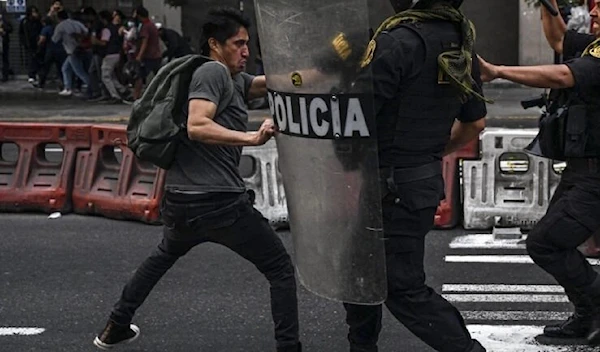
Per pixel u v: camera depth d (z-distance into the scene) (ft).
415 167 13.69
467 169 28.43
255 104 17.98
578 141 16.35
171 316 20.68
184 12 71.56
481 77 14.33
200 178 16.06
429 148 13.76
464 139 14.64
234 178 16.24
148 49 62.18
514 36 73.36
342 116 12.82
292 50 12.96
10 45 80.07
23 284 23.32
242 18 16.42
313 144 13.14
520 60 70.44
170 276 23.71
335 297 13.55
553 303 21.47
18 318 20.68
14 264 25.18
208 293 22.33
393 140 13.51
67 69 68.23
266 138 15.10
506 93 67.67
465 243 26.86
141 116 16.26
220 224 16.14
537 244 16.92
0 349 18.78
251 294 22.24
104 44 65.57
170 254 17.21
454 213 28.53
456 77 13.33
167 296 22.09
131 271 24.40
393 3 13.96
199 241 16.79
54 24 70.13
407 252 13.85
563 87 15.17
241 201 16.17
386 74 13.08
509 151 28.12
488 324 19.99
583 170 16.67
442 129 13.80
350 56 12.60
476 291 22.43
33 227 29.45
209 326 20.06
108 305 21.56
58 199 31.01
